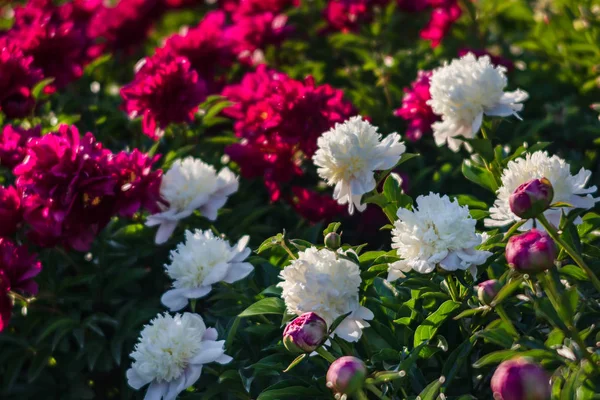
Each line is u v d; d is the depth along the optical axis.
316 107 1.93
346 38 2.58
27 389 1.91
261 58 2.68
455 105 1.71
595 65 2.31
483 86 1.69
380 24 2.80
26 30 2.28
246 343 1.70
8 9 3.68
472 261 1.47
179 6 3.20
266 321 1.70
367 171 1.59
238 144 2.03
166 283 2.02
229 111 2.06
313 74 2.55
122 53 2.99
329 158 1.59
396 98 2.39
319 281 1.49
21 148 1.86
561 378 1.38
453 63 1.74
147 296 2.01
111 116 2.31
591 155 2.09
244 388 1.66
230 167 2.17
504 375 1.32
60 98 2.36
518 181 1.54
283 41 2.62
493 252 1.60
